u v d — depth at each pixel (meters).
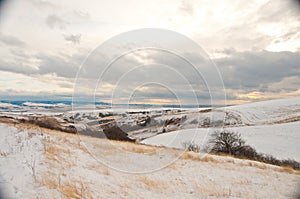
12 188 3.40
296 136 19.83
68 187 3.86
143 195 4.22
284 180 6.00
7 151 5.03
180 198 4.35
